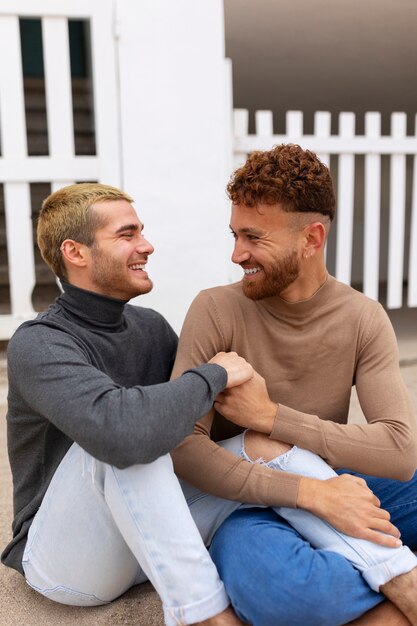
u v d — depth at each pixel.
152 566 1.33
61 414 1.32
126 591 1.70
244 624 1.36
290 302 1.60
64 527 1.43
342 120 3.85
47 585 1.54
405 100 5.92
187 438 1.49
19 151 3.36
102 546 1.45
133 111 3.38
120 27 3.27
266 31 4.54
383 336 1.63
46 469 1.55
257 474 1.45
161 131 3.42
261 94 5.62
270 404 1.52
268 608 1.30
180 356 1.63
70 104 3.37
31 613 1.61
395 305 4.23
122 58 3.31
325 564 1.32
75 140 5.46
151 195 3.47
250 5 4.17
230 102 3.55
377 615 1.38
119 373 1.61
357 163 6.42
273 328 1.62
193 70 3.40
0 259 4.76
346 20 4.42
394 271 4.19
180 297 3.60
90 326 1.58
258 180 1.47
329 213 1.56
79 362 1.38
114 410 1.29
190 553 1.33
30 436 1.54
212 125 3.47
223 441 1.61
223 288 1.70
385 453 1.51
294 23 4.44
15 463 1.60
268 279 1.54
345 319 1.62
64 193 1.58
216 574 1.36
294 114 3.74
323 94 5.70
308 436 1.50
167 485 1.35
